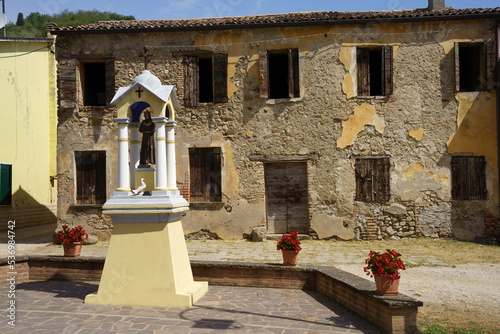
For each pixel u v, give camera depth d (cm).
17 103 1630
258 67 1226
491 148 1180
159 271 611
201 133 1236
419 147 1198
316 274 713
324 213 1203
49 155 1877
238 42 1231
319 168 1209
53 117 1884
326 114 1212
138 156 705
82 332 493
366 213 1198
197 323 532
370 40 1211
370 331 511
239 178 1222
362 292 550
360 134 1205
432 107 1198
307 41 1220
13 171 1589
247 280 741
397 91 1205
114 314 565
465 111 1189
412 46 1207
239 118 1229
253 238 1195
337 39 1213
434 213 1190
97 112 1246
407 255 995
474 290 698
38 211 1750
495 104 1184
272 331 507
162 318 550
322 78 1215
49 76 1867
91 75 1363
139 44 1245
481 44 1201
